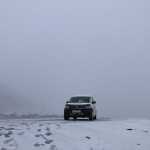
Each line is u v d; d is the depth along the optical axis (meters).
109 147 12.18
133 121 21.03
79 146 11.97
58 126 15.87
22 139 12.33
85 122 20.02
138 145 12.69
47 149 11.47
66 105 25.33
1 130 13.86
